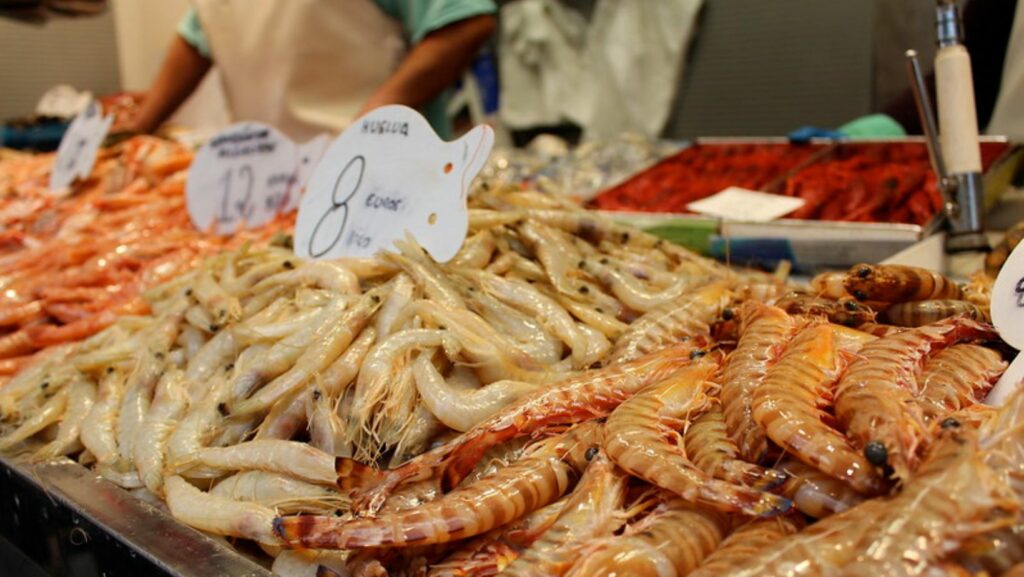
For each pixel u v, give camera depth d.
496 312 1.57
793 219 2.83
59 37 6.22
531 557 1.00
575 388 1.28
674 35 5.49
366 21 3.73
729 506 0.94
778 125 5.44
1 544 1.57
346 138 1.90
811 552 0.84
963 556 0.81
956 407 1.11
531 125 5.94
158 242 2.66
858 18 5.00
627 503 1.09
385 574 1.04
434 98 3.44
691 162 3.73
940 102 2.20
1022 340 1.21
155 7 6.46
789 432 0.99
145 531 1.20
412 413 1.36
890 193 2.80
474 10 3.26
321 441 1.36
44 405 1.73
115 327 1.94
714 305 1.57
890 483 0.91
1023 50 3.14
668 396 1.21
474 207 1.92
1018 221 2.73
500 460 1.26
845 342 1.31
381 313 1.53
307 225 1.91
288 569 1.14
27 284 2.47
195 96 5.58
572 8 5.79
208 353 1.65
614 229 1.96
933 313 1.49
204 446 1.44
